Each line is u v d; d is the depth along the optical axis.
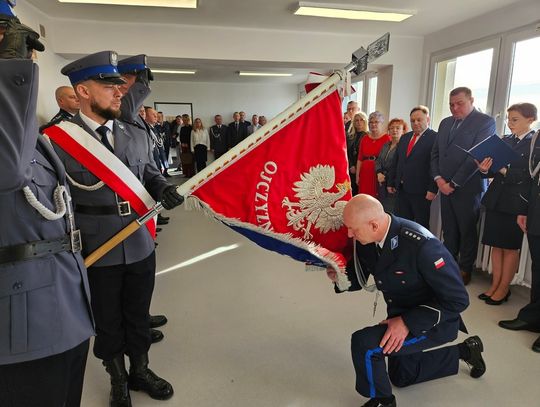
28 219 0.87
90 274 1.48
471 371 1.81
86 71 1.37
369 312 2.44
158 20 3.96
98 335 1.54
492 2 3.34
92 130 1.45
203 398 1.69
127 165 1.52
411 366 1.69
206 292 2.74
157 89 10.36
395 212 3.44
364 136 3.92
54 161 0.96
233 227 1.35
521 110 2.40
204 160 9.50
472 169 2.71
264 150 1.27
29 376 0.89
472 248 2.84
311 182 1.30
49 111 3.76
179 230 4.48
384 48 1.27
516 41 3.32
